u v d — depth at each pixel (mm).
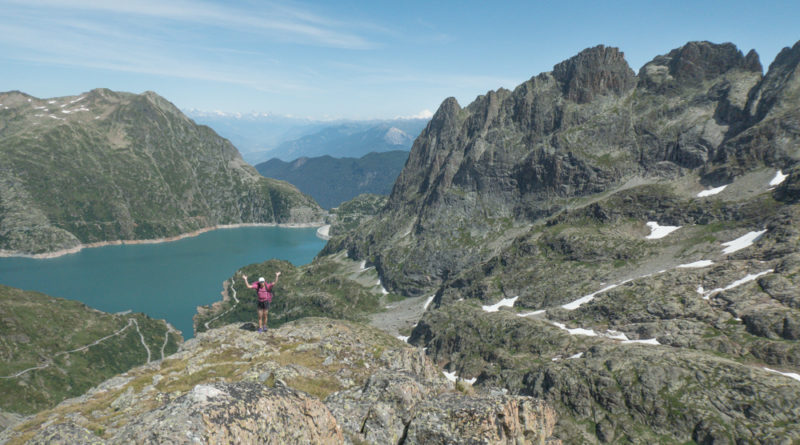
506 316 164375
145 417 14828
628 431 91312
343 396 24891
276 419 15953
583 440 94125
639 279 154750
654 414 91438
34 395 191625
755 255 142625
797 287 113938
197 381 31969
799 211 151250
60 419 26359
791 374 93375
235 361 37500
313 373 33219
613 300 148750
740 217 180250
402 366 38719
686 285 140875
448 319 187750
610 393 98625
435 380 28844
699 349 109312
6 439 24547
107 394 32625
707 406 87750
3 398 182875
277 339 45281
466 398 21281
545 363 124500
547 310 164500
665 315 130500
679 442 85375
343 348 41062
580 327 145375
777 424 78812
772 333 104125
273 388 17578
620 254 191125
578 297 174500
